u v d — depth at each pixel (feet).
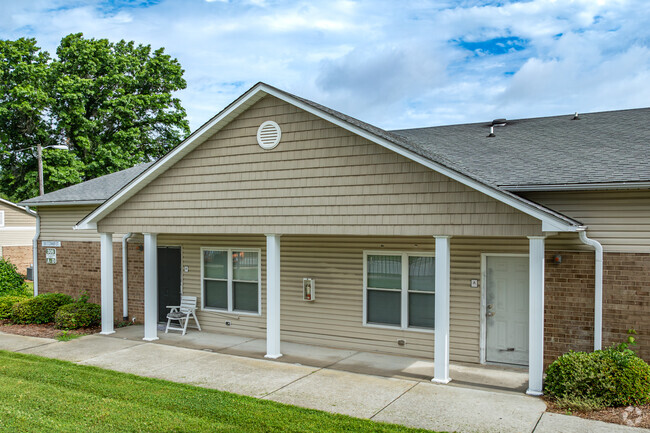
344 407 24.07
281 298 39.27
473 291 32.19
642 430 20.54
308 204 31.83
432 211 27.99
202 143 35.88
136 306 46.47
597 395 23.35
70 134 101.86
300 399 25.26
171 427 21.44
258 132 33.76
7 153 99.09
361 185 30.12
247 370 30.68
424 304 34.19
